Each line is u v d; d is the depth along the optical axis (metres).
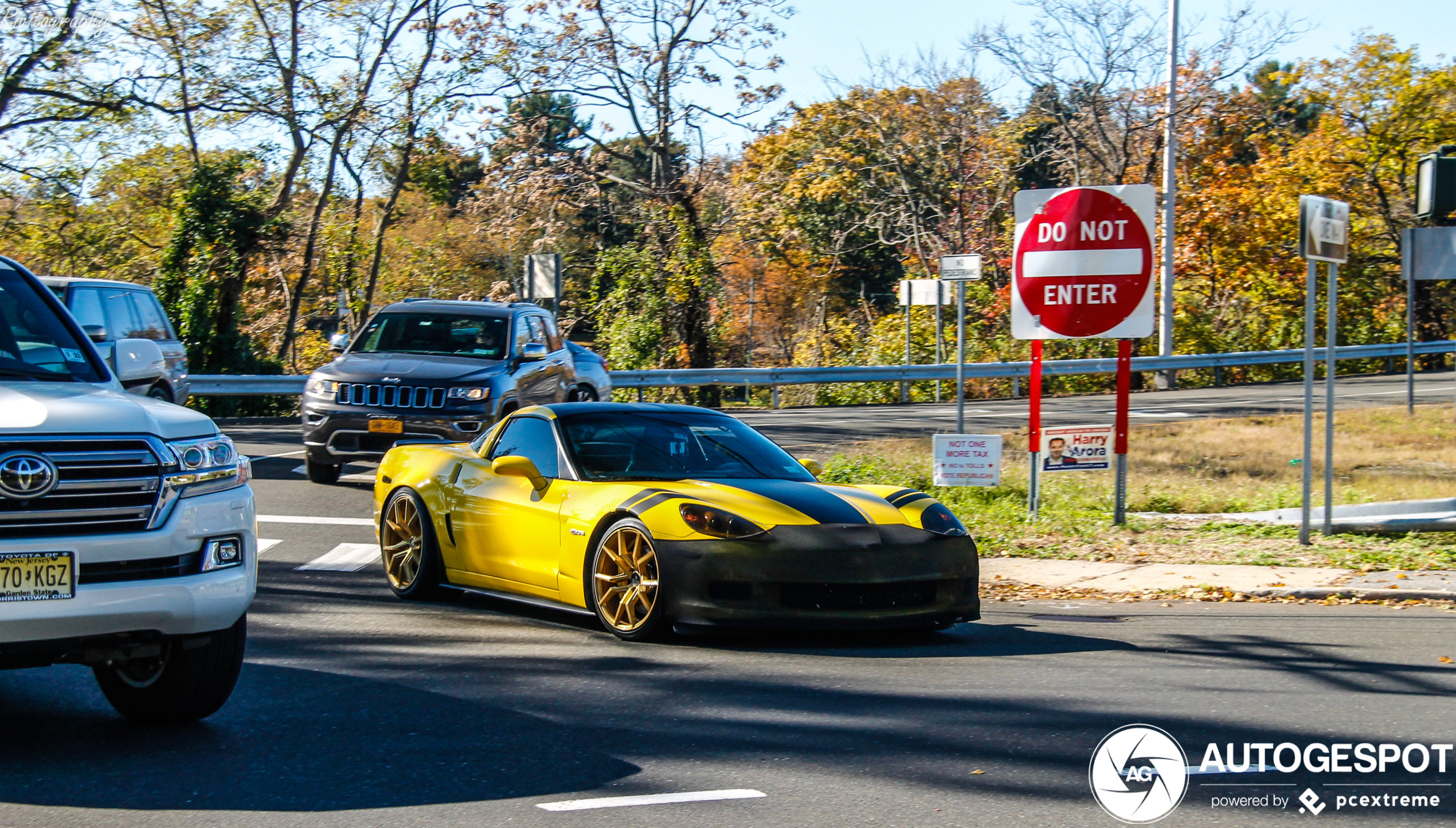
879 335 36.16
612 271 32.16
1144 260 11.52
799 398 30.98
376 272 38.97
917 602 7.10
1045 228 11.70
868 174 43.00
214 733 5.17
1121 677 6.34
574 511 7.41
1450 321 44.12
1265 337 39.62
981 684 6.16
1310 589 8.88
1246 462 16.52
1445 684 6.23
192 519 4.80
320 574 9.35
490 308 14.97
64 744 5.00
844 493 7.55
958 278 13.59
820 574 6.79
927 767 4.75
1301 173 44.91
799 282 53.81
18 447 4.43
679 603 6.81
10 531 4.38
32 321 5.57
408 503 8.57
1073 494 13.45
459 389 13.26
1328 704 5.79
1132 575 9.59
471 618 7.82
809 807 4.28
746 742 5.08
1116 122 35.84
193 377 22.58
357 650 6.83
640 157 36.78
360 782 4.52
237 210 28.20
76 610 4.44
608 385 17.84
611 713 5.53
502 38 31.14
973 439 12.18
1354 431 20.06
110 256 39.16
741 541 6.79
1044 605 8.72
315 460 13.74
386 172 39.50
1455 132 43.62
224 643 5.12
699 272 31.61
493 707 5.62
